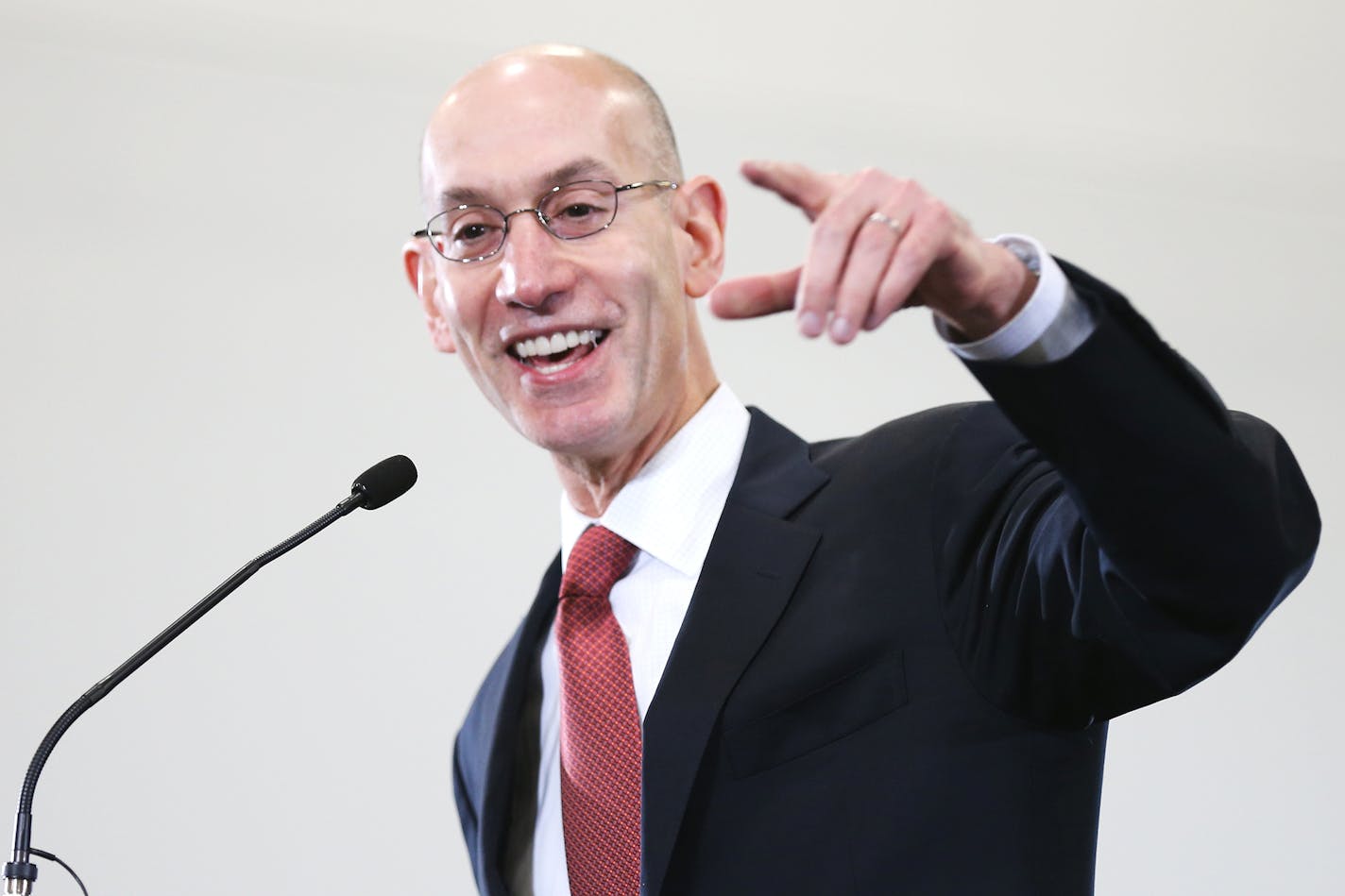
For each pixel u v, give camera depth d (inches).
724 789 202.7
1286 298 538.6
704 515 225.3
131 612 463.2
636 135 227.3
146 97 484.1
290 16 494.3
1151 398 147.9
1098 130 536.7
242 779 462.6
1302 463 530.9
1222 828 511.5
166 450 471.8
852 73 526.3
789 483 224.7
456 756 262.7
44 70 479.5
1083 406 148.3
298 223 488.4
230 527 471.8
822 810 198.8
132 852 454.3
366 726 471.2
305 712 468.4
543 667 240.7
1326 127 546.3
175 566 467.5
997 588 193.6
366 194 494.3
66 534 463.8
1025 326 146.7
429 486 486.0
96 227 476.4
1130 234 534.9
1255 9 545.0
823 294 130.9
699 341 240.7
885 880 195.3
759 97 520.1
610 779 213.0
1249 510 150.7
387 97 499.8
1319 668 522.0
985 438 210.8
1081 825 200.5
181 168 483.2
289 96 493.0
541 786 234.1
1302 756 517.0
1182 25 542.3
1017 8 535.2
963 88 531.5
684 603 221.1
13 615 458.6
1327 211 544.1
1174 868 508.4
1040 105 534.6
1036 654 191.0
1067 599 182.1
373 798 468.4
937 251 133.9
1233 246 538.6
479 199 221.8
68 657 459.2
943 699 200.1
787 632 208.1
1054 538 180.9
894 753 199.2
